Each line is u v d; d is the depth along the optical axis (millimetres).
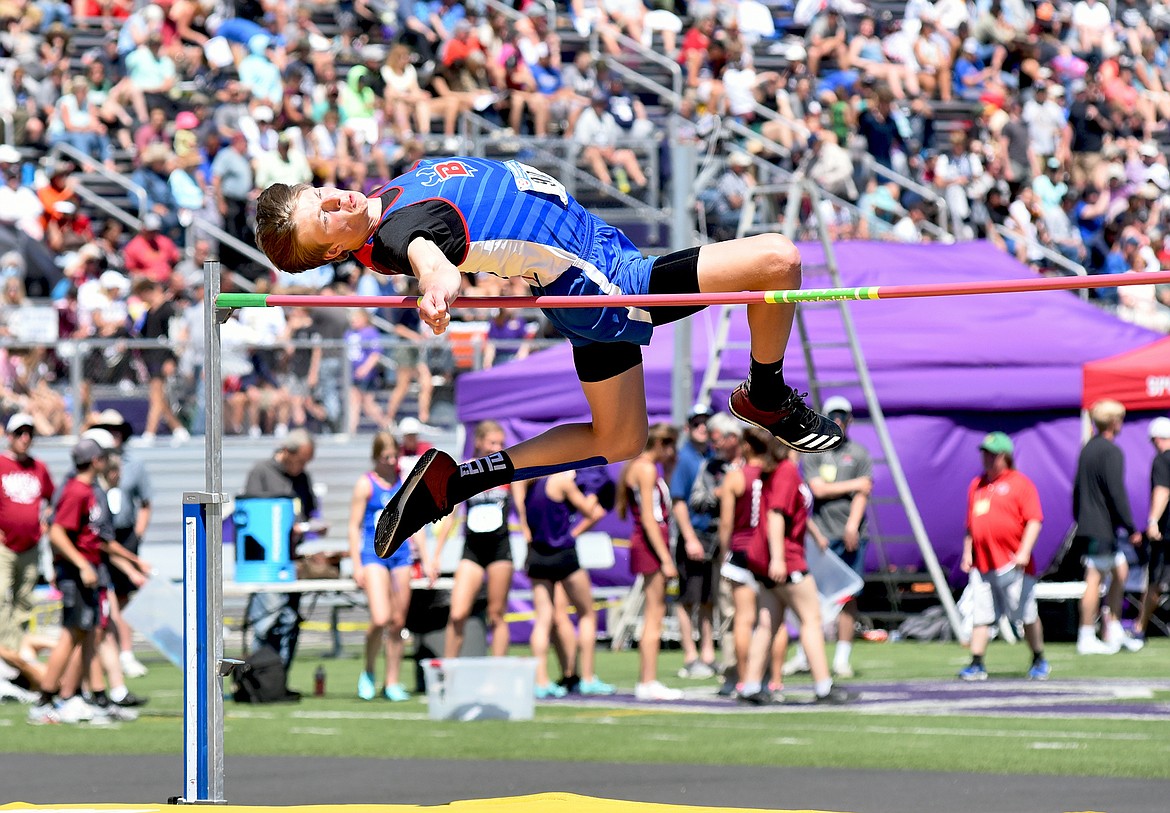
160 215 61312
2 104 62812
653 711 34688
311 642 54062
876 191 70438
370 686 37938
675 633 49938
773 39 80188
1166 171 80062
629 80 75375
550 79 71812
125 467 40375
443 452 17984
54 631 50469
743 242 17344
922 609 54125
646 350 52406
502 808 19188
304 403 55062
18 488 38531
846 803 22969
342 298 19188
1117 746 28625
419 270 15773
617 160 62375
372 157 65750
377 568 37281
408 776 26141
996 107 78312
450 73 69312
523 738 30672
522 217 16734
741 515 35281
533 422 51875
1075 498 46531
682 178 49500
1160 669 41812
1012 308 54969
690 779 25484
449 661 33719
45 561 47938
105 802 23641
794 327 52656
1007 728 31188
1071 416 52375
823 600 38469
